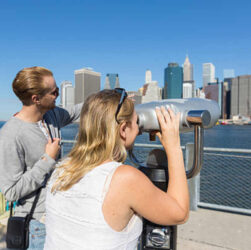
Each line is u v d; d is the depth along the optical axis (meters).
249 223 2.91
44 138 1.44
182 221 0.83
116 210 0.77
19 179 1.32
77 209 0.80
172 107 1.00
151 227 1.06
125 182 0.77
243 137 60.78
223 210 3.28
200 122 0.96
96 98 0.91
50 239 0.85
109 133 0.86
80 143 0.92
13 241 1.37
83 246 0.77
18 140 1.34
